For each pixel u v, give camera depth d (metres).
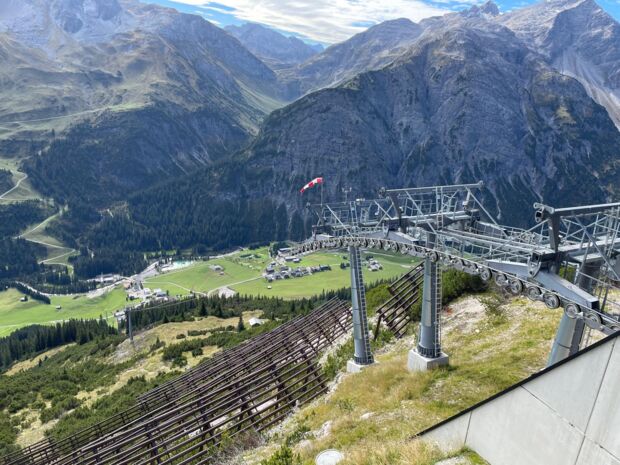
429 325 29.02
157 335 103.31
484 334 34.53
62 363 108.25
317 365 39.50
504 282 22.20
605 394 10.12
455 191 34.06
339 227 36.16
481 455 13.95
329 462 18.44
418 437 17.58
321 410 28.45
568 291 19.19
